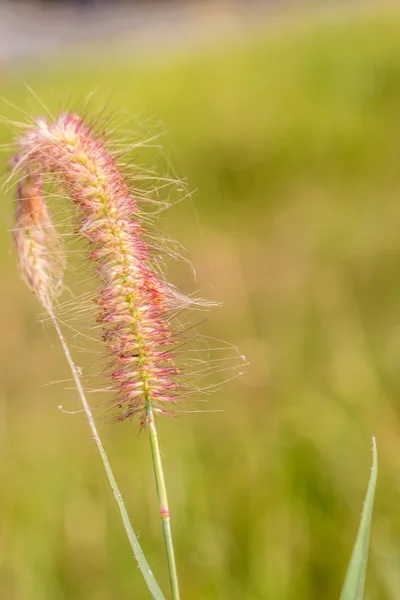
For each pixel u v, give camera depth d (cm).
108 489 82
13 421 98
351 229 139
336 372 90
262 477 79
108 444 89
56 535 78
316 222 146
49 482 83
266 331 107
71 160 58
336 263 127
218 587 75
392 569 71
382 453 79
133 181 59
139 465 84
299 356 98
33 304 132
